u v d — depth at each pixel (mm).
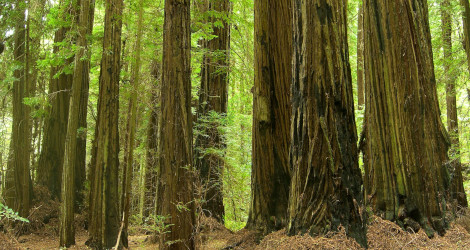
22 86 9688
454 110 11898
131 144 6648
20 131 9383
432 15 11375
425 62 5594
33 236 9188
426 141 5379
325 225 4570
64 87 11805
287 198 5945
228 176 9922
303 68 4879
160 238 5250
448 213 5676
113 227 6887
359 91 14703
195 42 10727
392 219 5227
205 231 6914
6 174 10102
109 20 7156
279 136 6125
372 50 5668
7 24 9469
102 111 7074
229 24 10188
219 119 9047
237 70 10195
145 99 8406
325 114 4711
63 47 8008
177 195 5238
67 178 6945
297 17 5055
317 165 4703
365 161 6230
